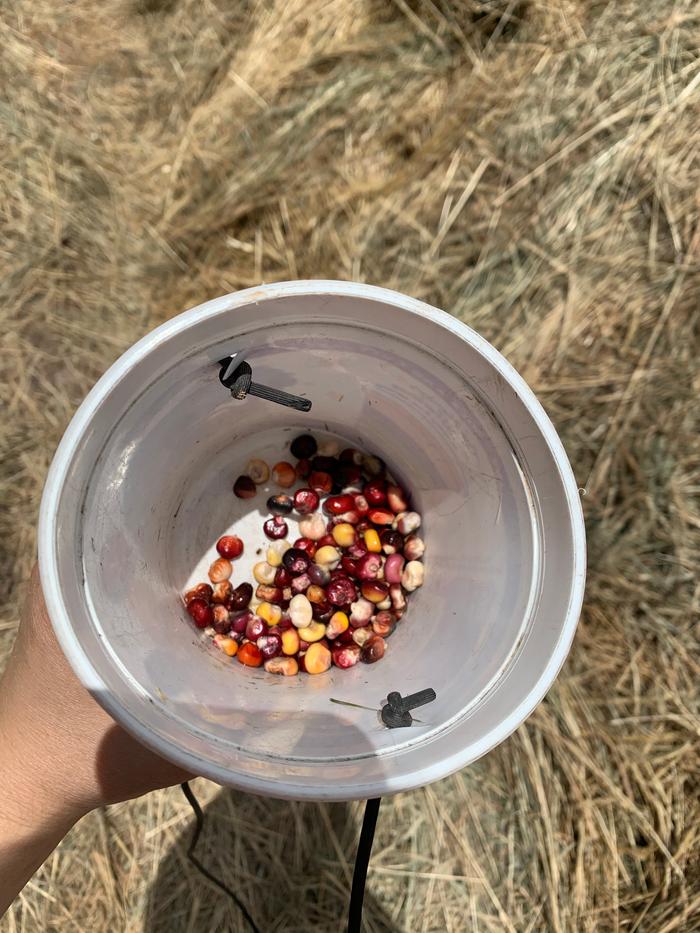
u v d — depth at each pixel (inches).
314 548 8.8
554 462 5.7
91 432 5.5
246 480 8.9
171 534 8.2
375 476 9.1
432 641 7.4
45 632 7.3
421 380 6.6
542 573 6.0
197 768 5.2
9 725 7.6
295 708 7.0
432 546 8.3
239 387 6.3
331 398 7.8
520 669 5.9
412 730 6.2
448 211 12.2
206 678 7.0
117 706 5.2
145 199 12.4
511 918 11.4
